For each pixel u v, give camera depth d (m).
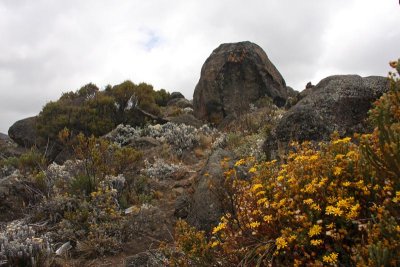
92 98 16.30
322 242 3.09
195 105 17.52
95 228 6.53
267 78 17.39
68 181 8.47
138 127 14.36
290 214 3.41
